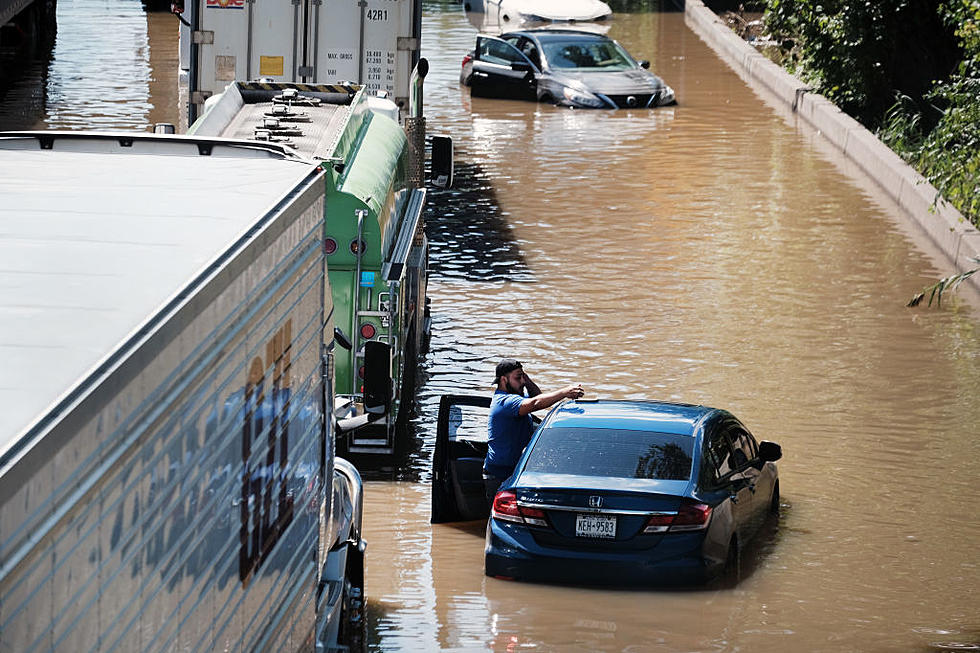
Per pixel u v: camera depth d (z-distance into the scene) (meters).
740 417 34.12
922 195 55.50
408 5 45.81
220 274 13.23
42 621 9.38
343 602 21.00
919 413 34.69
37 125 69.12
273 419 15.58
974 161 49.56
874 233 54.28
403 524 28.03
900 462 31.31
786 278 47.69
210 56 45.81
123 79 85.19
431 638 22.27
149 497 11.42
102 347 11.27
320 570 18.86
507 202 59.12
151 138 20.78
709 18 121.00
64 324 11.80
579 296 45.34
